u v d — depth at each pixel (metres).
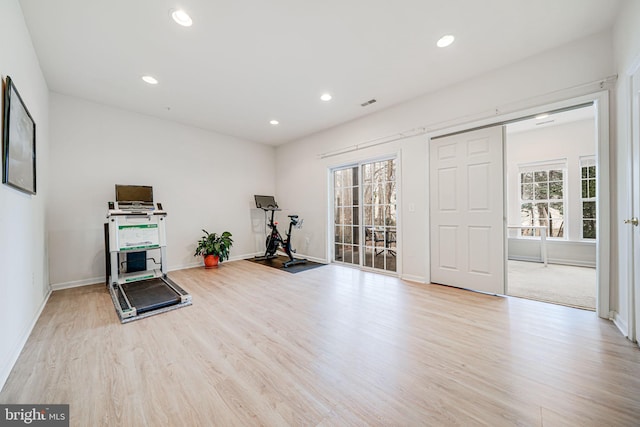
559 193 4.81
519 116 2.69
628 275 1.92
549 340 1.93
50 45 2.38
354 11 2.00
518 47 2.46
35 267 2.41
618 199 2.15
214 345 1.92
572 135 4.63
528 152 5.06
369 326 2.22
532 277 3.72
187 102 3.67
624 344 1.86
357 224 4.52
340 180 4.82
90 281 3.59
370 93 3.40
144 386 1.46
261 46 2.43
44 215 2.91
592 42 2.29
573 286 3.28
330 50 2.50
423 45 2.43
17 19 1.87
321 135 4.98
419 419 1.22
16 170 1.79
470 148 3.07
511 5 1.96
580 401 1.31
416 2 1.92
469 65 2.76
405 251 3.70
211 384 1.48
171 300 2.68
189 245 4.66
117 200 3.65
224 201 5.19
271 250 5.36
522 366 1.62
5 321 1.59
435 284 3.42
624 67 1.97
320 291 3.19
